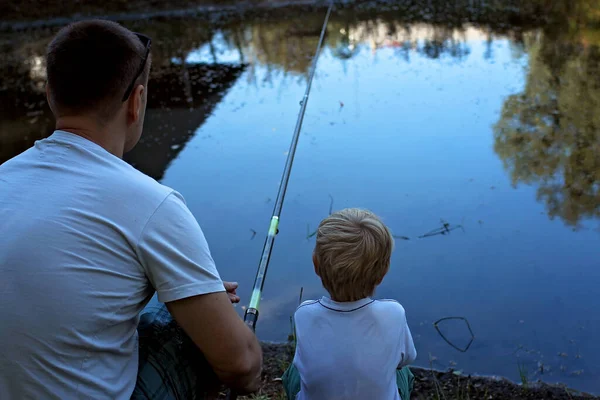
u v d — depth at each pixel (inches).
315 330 62.7
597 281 124.1
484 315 116.0
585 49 281.9
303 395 63.1
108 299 45.3
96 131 50.3
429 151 186.7
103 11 477.1
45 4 480.1
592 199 153.6
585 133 191.0
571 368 101.9
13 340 42.6
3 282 42.8
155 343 54.4
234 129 219.5
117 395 47.3
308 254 138.7
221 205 162.6
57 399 44.0
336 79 274.4
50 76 50.1
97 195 46.3
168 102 259.0
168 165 189.5
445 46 315.6
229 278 131.0
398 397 62.8
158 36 411.8
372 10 426.6
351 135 203.8
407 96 240.1
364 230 61.9
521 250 135.5
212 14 463.8
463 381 98.2
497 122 205.8
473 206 153.9
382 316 61.8
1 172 47.7
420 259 133.7
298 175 176.4
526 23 342.3
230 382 52.4
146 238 46.7
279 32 390.9
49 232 44.1
